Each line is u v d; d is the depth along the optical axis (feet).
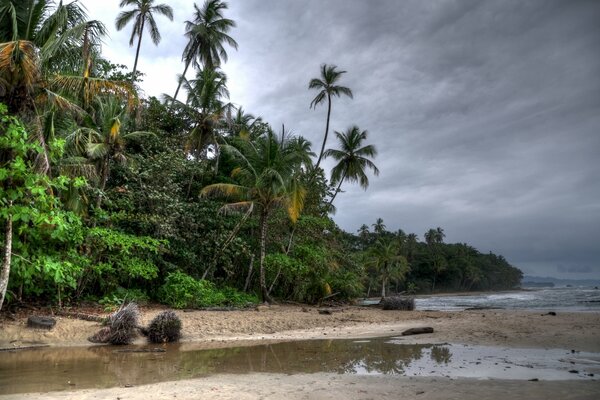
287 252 95.35
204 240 79.00
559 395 19.13
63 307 49.60
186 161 78.79
